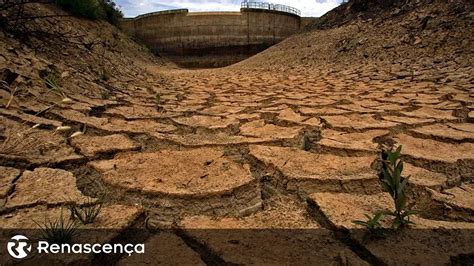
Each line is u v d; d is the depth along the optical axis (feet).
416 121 10.18
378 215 4.12
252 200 5.18
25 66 11.78
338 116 11.09
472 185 5.66
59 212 4.55
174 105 13.79
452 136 8.35
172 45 91.20
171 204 4.99
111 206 4.81
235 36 90.79
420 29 36.35
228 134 9.03
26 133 7.47
